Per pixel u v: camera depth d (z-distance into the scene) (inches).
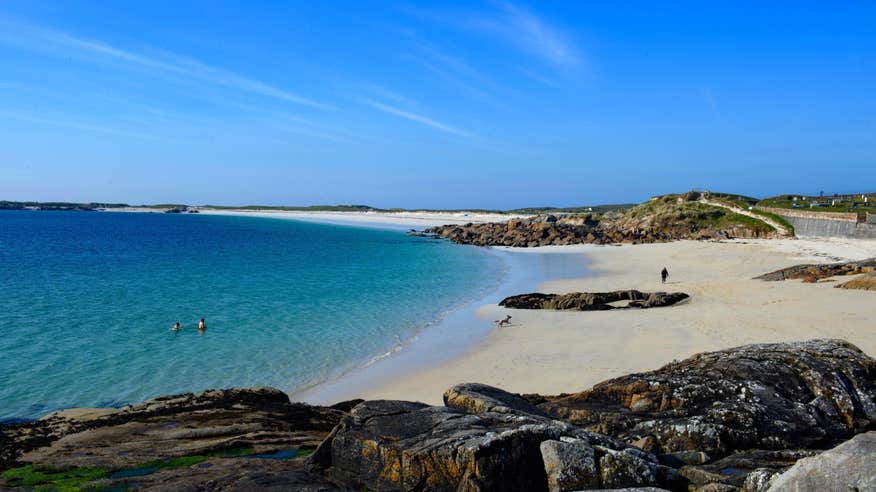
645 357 853.2
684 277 1828.2
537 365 854.5
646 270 2090.3
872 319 953.5
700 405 447.2
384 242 4146.2
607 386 489.4
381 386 809.5
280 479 348.2
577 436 351.3
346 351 1003.9
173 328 1183.6
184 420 527.2
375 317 1291.8
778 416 420.2
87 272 2217.0
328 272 2220.7
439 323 1220.5
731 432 402.6
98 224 6904.5
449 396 457.7
